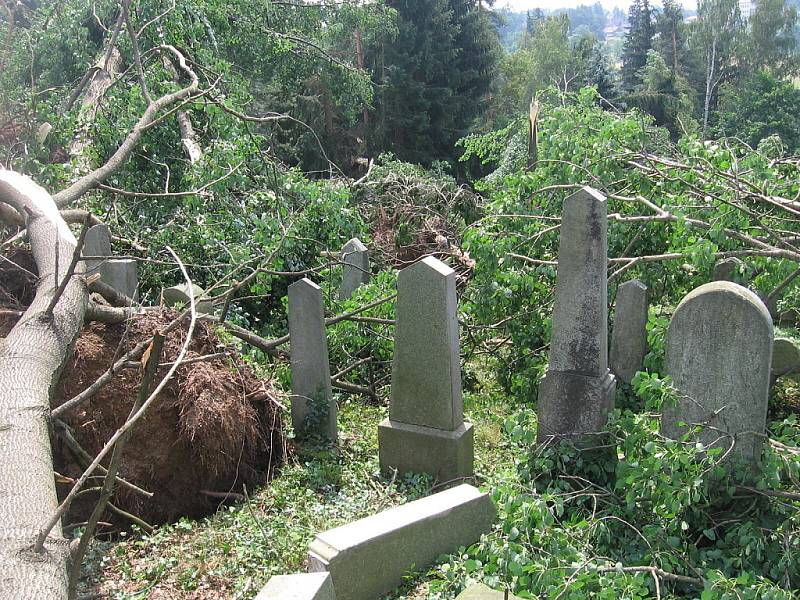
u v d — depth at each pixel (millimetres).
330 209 9336
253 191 9586
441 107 27891
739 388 4270
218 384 5598
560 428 5316
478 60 30109
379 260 11977
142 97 9672
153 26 11047
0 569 2611
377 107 27000
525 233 7887
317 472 5676
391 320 7492
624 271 7238
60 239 5297
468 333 8570
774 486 4117
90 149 8805
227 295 6680
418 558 4105
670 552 4113
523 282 7480
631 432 4727
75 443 4371
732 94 37344
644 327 7090
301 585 3152
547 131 8977
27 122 8742
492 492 4434
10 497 2996
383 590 3934
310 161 23844
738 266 6508
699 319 4320
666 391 4410
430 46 27500
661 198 7637
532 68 41656
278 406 6043
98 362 5363
